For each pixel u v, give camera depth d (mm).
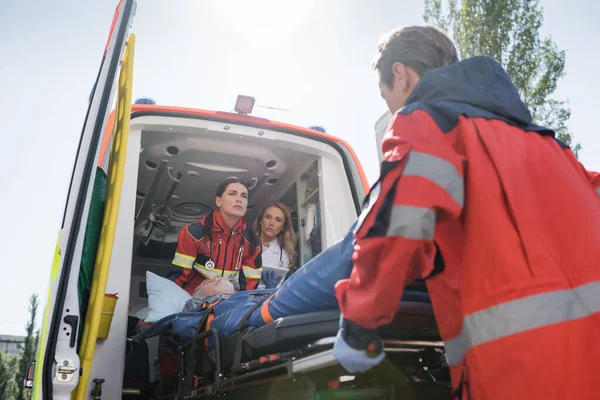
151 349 3484
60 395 1970
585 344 1091
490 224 1199
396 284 1230
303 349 1724
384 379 1893
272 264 3980
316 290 1818
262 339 1916
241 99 3508
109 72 2346
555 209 1262
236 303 2424
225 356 2172
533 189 1290
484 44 15508
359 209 3516
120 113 2627
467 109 1364
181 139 3826
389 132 1344
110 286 2713
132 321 3699
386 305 1260
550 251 1186
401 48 1597
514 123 1432
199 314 2535
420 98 1423
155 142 3863
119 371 2535
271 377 1890
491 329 1137
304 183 4160
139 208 4859
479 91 1410
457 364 1279
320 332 1771
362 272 1266
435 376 1905
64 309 2047
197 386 2402
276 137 3641
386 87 1665
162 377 2938
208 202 4926
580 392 1055
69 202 2164
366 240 1246
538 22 15188
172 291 3066
